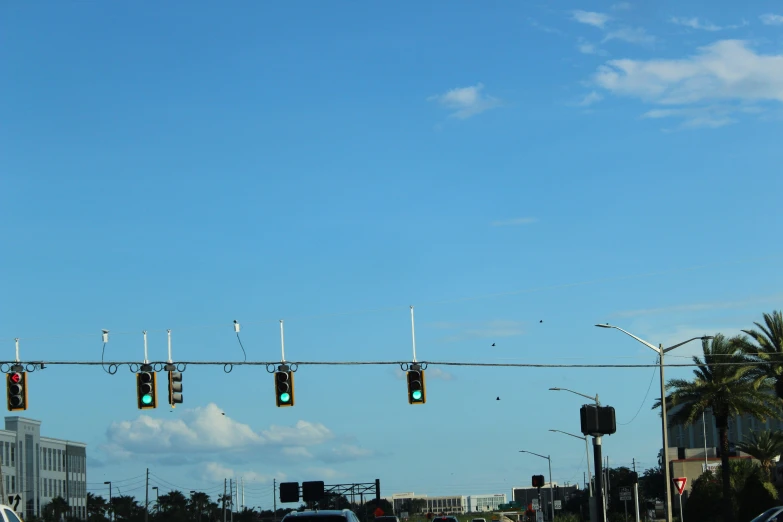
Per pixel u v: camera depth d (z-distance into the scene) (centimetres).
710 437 16312
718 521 7125
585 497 11925
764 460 8631
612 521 8856
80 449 14275
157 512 14575
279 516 16038
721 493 7531
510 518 19625
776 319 5641
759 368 5684
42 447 12938
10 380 3147
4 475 11694
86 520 13312
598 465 2059
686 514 7750
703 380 5853
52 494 13138
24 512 12169
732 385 5778
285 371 3425
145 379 3256
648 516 9994
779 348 5547
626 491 5400
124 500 14588
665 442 4331
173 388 3300
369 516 13450
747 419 15088
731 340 5828
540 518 8925
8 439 11912
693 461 12281
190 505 14962
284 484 11606
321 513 2247
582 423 2050
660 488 12988
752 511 6016
